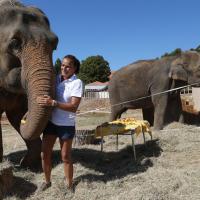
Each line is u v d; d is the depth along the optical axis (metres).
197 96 9.66
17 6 3.77
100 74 39.94
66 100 3.40
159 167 4.11
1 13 3.66
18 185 3.55
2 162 4.11
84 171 4.03
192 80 6.98
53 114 3.44
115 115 7.55
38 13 3.72
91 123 10.74
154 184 3.47
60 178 3.74
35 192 3.46
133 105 7.39
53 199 3.32
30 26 3.56
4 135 8.59
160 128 6.74
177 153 4.80
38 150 4.24
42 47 3.43
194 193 3.26
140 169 4.08
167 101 6.94
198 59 6.98
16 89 3.71
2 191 3.32
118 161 4.58
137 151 5.02
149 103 7.29
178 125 6.70
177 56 7.15
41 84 3.27
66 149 3.44
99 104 17.78
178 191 3.31
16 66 3.59
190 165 4.21
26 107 4.31
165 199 3.17
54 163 4.43
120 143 5.63
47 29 3.63
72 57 3.45
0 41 3.60
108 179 3.78
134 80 7.30
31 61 3.39
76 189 3.46
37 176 3.97
